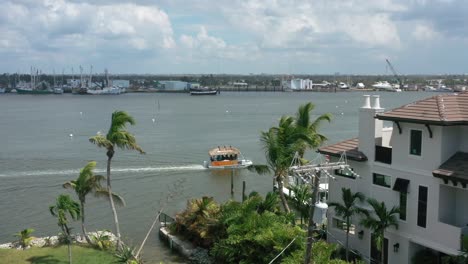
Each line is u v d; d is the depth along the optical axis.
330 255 33.16
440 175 29.91
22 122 186.75
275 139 38.78
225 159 89.50
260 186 75.94
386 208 34.47
